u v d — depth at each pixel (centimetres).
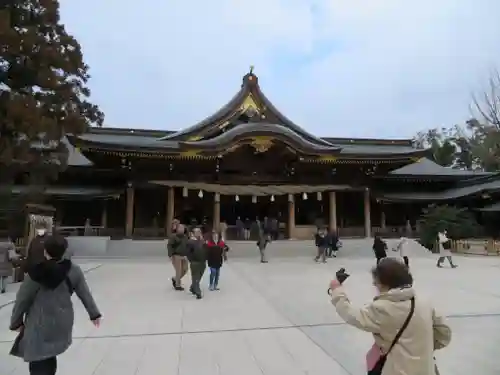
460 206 3416
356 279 1437
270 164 3111
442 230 2802
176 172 2941
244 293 1122
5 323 775
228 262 2052
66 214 3050
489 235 3206
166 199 3086
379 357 273
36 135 1730
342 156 2973
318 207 3294
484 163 5156
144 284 1273
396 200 3375
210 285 1192
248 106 3145
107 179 3102
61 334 360
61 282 368
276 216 3253
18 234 2017
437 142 6969
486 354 603
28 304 360
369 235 3123
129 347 628
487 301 1005
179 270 1157
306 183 3148
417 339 257
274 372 524
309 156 2942
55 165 2066
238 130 2783
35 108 1599
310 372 524
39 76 1653
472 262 2080
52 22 1791
